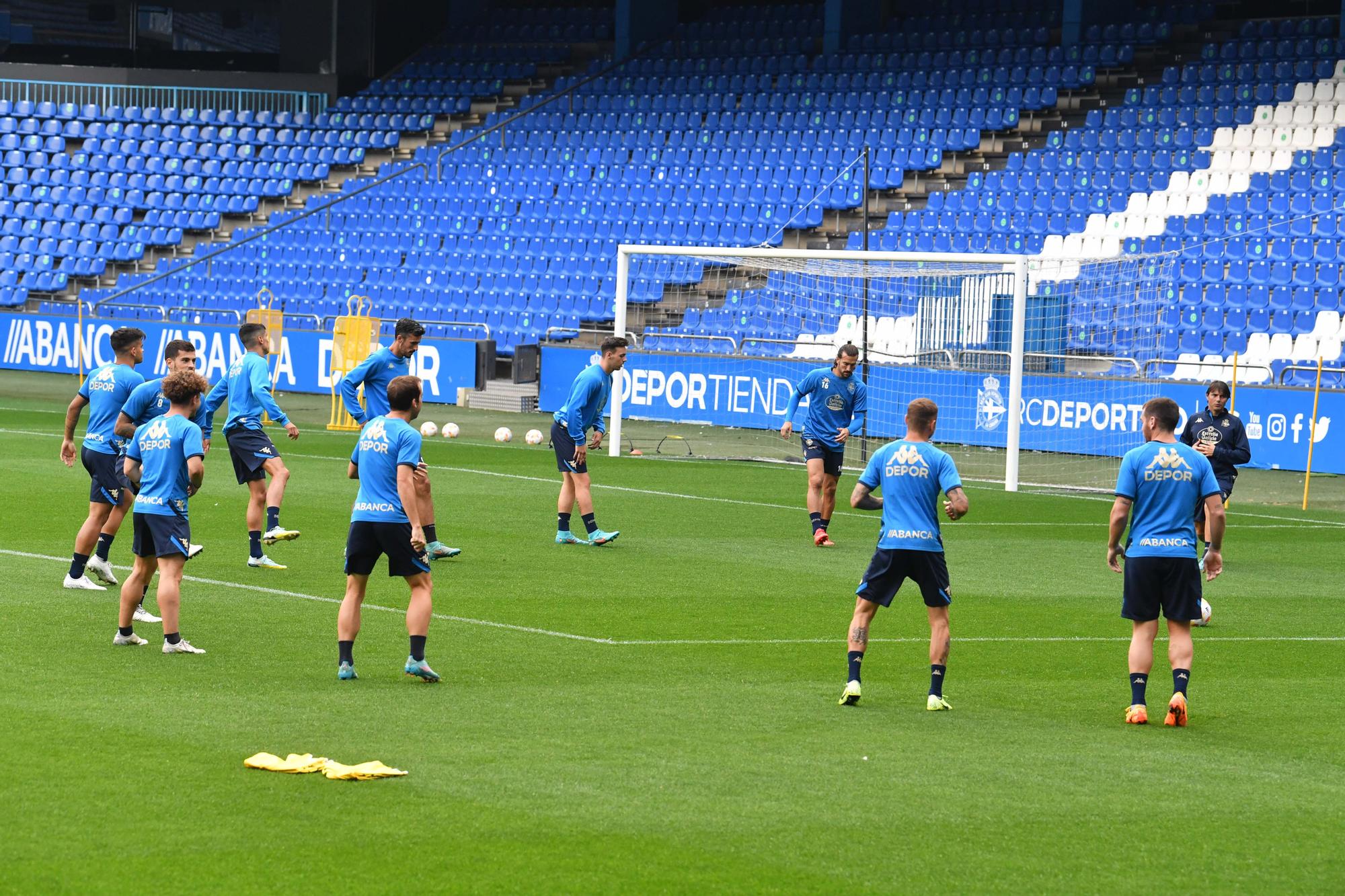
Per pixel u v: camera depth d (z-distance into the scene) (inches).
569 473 697.0
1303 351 1192.8
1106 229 1380.4
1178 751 383.2
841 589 608.7
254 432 620.4
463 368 1386.6
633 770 352.2
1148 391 1065.5
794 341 1222.3
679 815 320.5
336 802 323.0
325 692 418.9
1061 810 330.6
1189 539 416.8
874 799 335.0
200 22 2244.1
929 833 312.8
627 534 736.3
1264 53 1496.1
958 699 434.9
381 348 650.8
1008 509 873.5
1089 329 1227.2
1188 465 421.4
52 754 350.6
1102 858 300.8
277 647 475.2
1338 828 321.7
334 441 1116.5
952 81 1609.3
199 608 533.0
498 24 2015.3
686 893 277.6
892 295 1330.0
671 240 1555.1
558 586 596.4
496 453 1071.0
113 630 490.6
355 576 436.8
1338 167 1339.8
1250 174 1369.3
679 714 407.2
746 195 1569.9
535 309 1520.7
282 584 581.6
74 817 308.0
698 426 1259.8
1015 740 389.7
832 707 419.8
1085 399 1083.3
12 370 1604.3
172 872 280.5
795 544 721.0
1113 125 1480.1
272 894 271.7
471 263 1606.8
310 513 762.8
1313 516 866.1
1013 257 956.0
